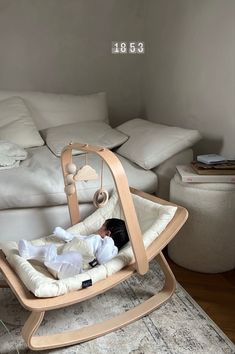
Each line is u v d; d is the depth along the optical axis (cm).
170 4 277
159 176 222
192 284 191
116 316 165
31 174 211
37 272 147
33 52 323
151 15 314
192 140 223
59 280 142
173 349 148
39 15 315
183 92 269
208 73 235
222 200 188
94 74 340
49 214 206
